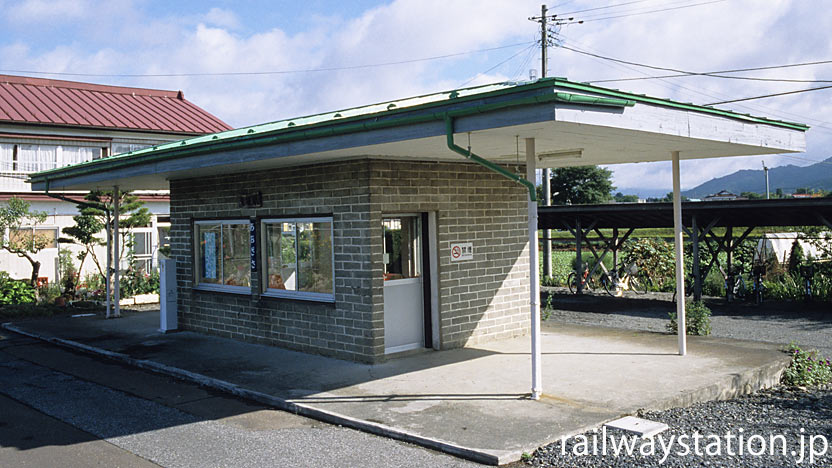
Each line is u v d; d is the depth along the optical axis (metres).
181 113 26.75
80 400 8.05
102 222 18.81
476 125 6.30
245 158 9.13
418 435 6.20
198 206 12.52
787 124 9.05
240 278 11.93
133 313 16.09
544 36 25.11
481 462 5.62
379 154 9.00
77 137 22.50
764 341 11.77
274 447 6.16
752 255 21.73
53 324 14.27
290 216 10.42
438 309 10.10
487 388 7.86
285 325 10.68
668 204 17.39
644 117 6.65
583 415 6.70
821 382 9.16
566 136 7.12
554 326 12.47
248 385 8.33
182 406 7.72
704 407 7.36
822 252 20.08
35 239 18.73
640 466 5.31
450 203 10.19
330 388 8.07
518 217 11.27
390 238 9.92
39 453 6.11
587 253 33.88
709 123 7.66
